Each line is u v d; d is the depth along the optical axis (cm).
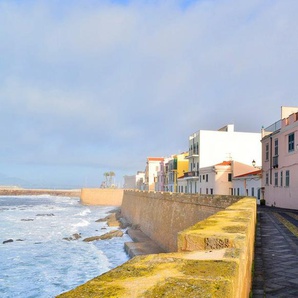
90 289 197
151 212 4600
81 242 4228
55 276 2664
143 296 185
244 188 4606
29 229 5494
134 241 4266
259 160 6194
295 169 3044
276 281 706
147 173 11575
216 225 538
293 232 1446
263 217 2180
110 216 7725
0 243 4091
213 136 6094
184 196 3288
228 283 214
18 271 2803
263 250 1038
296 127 3033
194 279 221
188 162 7188
